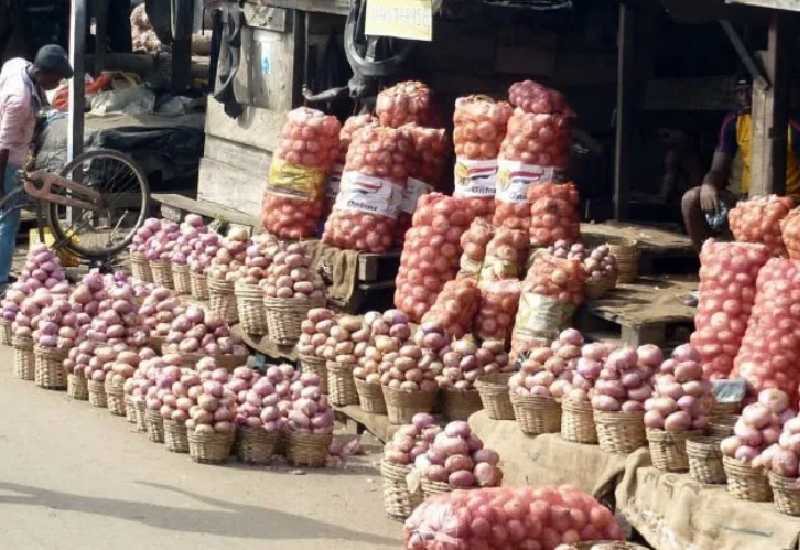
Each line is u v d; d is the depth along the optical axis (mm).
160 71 15891
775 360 6152
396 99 9078
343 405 7711
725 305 6527
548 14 9984
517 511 5367
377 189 8625
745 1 6473
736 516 5289
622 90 9508
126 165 11859
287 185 9133
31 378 8602
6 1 16547
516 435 6598
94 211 11234
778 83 7395
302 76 10211
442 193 9000
